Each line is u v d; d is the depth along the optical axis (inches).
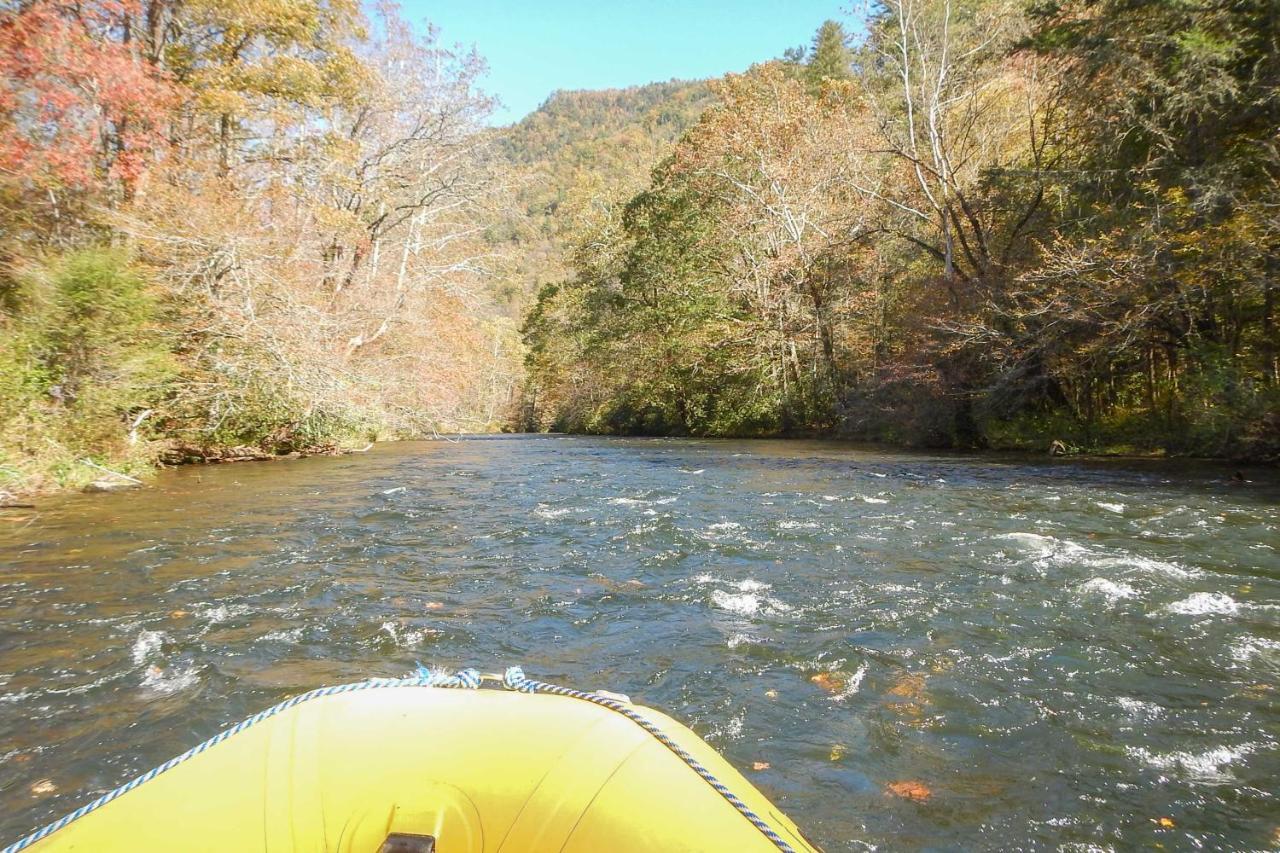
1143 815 103.9
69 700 140.6
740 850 62.2
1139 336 585.6
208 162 613.0
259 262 569.0
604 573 233.3
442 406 868.6
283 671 154.7
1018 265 711.7
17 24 458.0
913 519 317.4
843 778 114.3
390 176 909.2
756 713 135.9
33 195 490.6
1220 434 542.9
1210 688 143.6
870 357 1008.9
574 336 1612.9
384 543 278.7
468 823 62.1
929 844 98.1
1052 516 320.5
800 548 263.0
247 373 555.5
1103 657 158.9
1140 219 577.3
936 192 940.6
